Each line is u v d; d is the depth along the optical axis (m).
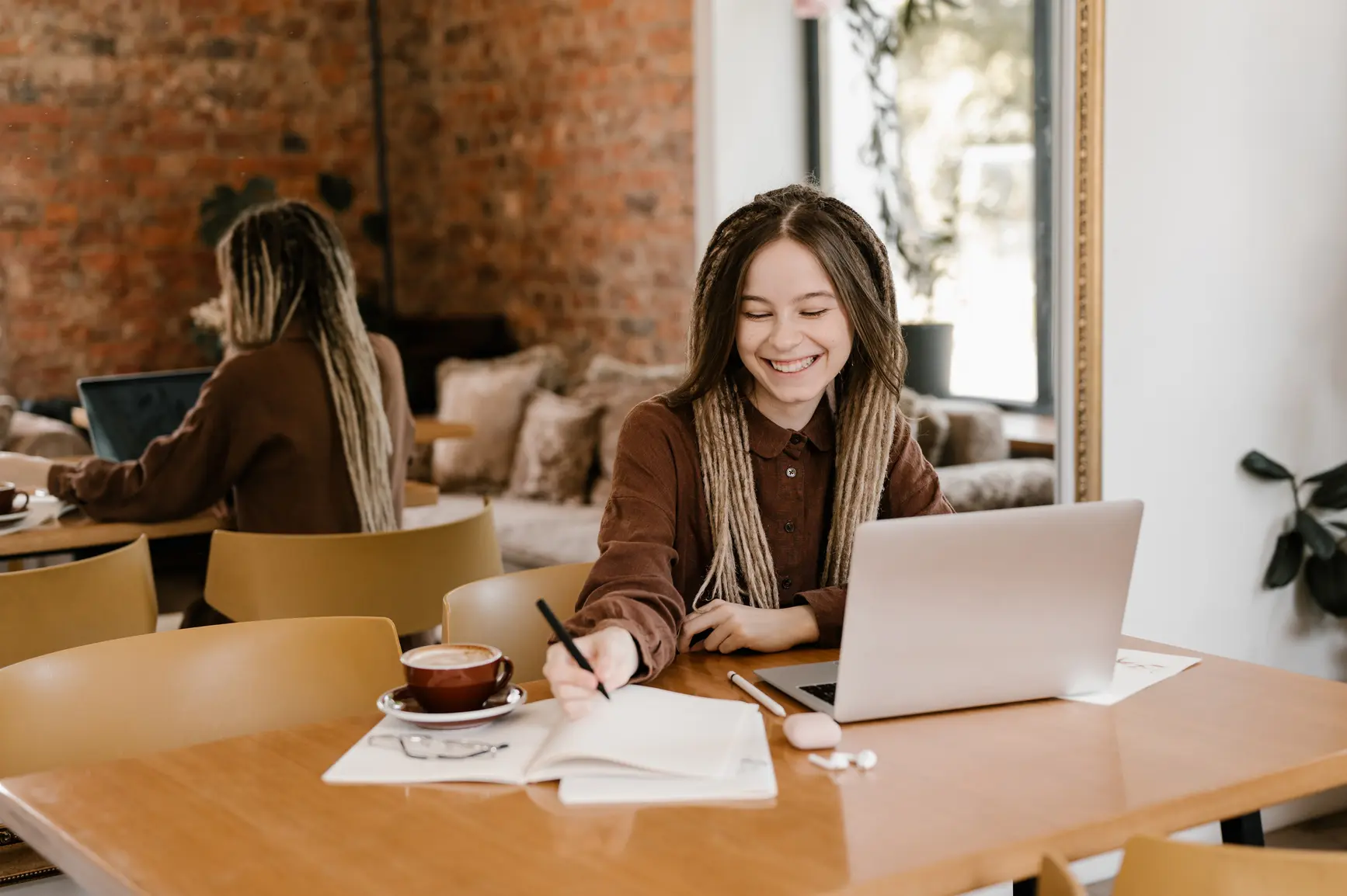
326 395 2.77
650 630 1.61
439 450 4.94
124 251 4.01
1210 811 1.29
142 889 1.10
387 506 2.86
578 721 1.41
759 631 1.76
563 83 5.24
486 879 1.10
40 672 1.65
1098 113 2.96
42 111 3.86
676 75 4.82
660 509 1.85
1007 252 3.88
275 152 4.53
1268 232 3.19
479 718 1.44
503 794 1.29
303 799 1.29
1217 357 3.16
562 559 4.25
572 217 5.27
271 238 2.76
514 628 2.04
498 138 5.45
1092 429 3.04
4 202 3.81
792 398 1.79
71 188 3.91
